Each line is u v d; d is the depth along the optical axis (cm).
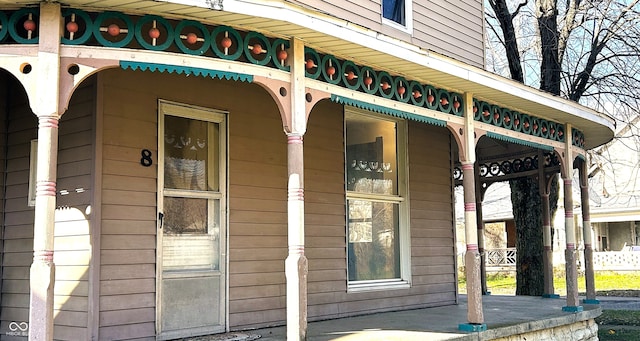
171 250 609
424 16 879
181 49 460
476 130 733
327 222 777
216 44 479
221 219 655
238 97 685
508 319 765
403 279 885
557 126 902
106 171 562
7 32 428
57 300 566
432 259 935
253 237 682
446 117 693
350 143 835
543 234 1131
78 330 548
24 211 614
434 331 650
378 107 609
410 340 591
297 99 516
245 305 665
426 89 672
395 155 904
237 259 664
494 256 2719
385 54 566
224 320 642
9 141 636
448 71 634
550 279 1109
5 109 640
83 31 454
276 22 475
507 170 1215
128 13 444
